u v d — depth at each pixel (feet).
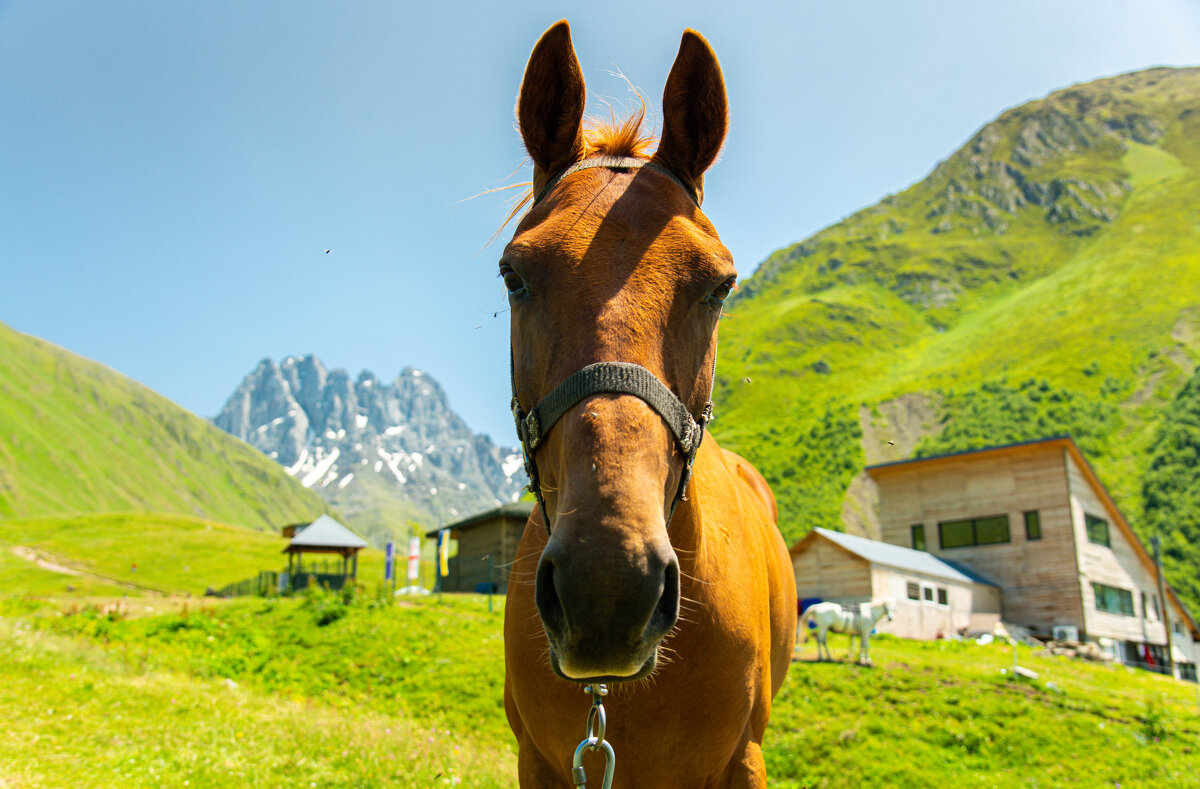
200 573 187.83
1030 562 94.27
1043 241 646.33
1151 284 444.14
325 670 44.57
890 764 28.66
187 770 18.52
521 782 8.25
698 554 6.95
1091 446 290.97
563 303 5.82
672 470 5.76
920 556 94.99
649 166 6.88
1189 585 196.75
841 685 38.34
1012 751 30.48
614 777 7.34
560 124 7.21
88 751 19.24
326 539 123.24
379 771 21.06
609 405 5.23
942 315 562.66
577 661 4.60
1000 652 63.16
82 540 216.13
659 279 5.88
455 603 67.92
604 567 4.58
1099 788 26.76
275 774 19.58
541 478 5.97
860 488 319.68
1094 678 51.49
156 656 40.47
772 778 28.55
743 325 586.45
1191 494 236.84
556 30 6.97
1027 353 408.87
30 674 27.78
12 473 445.78
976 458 100.63
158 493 572.92
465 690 39.42
